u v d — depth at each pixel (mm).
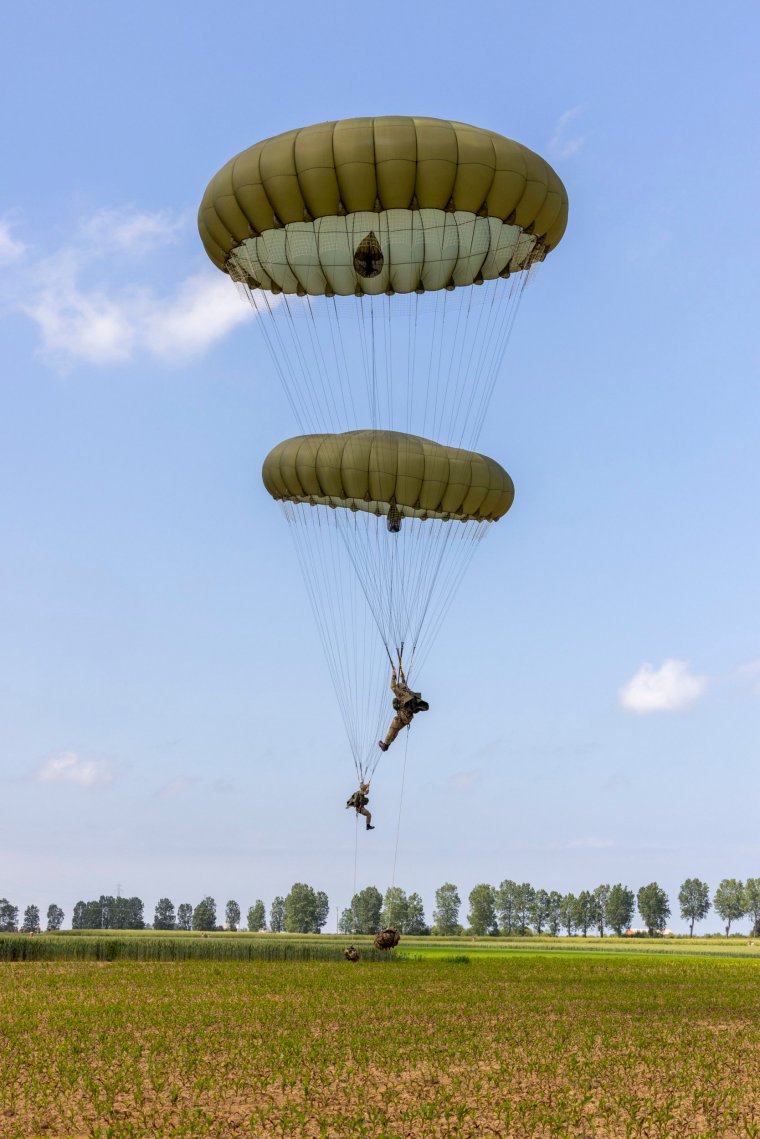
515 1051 26578
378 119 28281
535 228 30312
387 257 30453
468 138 28219
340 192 28438
